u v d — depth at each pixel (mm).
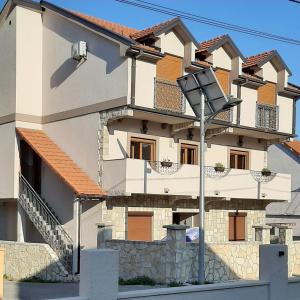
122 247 17953
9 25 24969
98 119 21984
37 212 22719
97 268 8766
